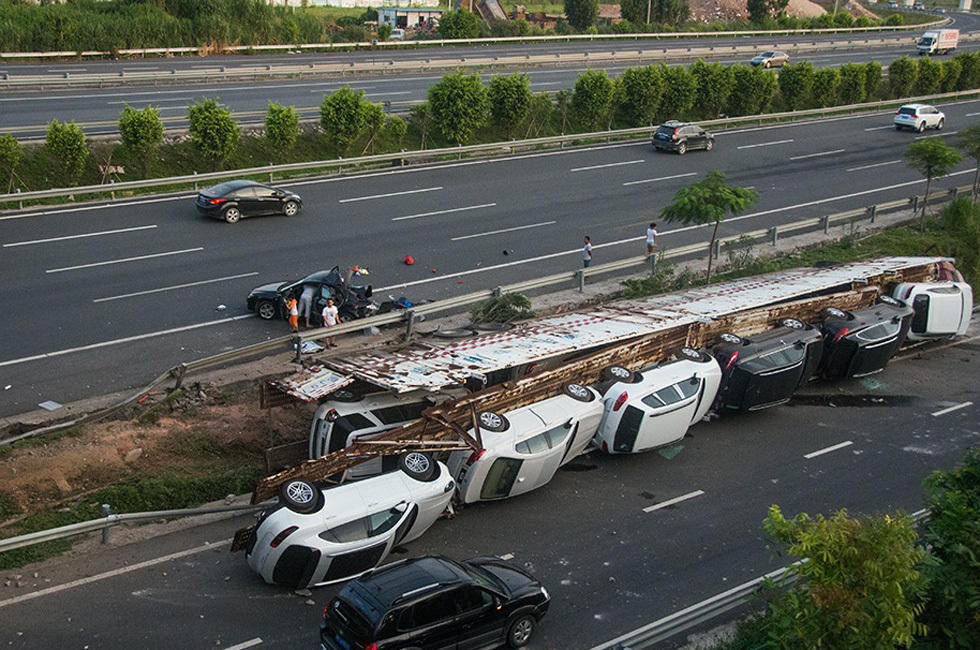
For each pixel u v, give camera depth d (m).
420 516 14.11
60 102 40.03
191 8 55.47
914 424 20.58
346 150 39.25
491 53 59.50
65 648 11.62
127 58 50.19
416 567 11.94
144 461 16.80
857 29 87.31
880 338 22.20
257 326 22.41
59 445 16.50
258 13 56.91
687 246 28.52
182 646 11.84
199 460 17.30
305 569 12.88
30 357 19.84
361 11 91.06
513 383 16.50
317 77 49.72
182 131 36.38
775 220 34.53
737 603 12.38
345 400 16.23
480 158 40.88
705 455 18.58
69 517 14.80
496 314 22.83
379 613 10.95
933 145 34.09
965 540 10.64
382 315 20.56
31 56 47.00
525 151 42.84
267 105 42.09
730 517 16.09
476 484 15.33
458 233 30.73
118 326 21.78
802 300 22.69
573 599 13.43
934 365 24.44
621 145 45.06
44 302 22.80
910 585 9.93
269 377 19.25
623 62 61.97
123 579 13.26
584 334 19.16
